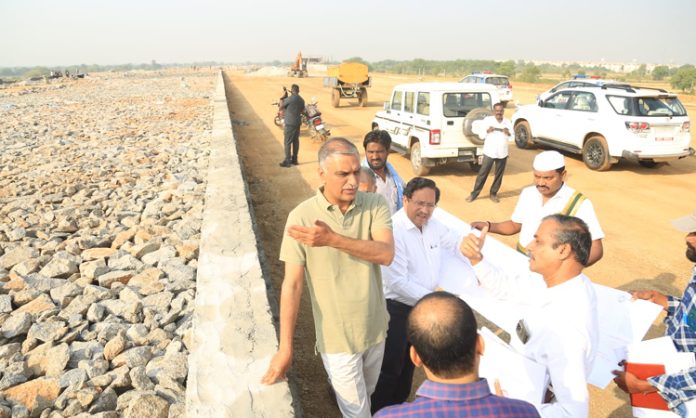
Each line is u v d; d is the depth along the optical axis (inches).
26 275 205.2
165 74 3029.0
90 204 307.1
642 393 99.3
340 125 714.2
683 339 101.4
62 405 129.8
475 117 373.4
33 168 406.9
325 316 100.7
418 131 402.9
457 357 64.7
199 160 421.4
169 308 181.5
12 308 184.1
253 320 141.8
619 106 412.8
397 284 122.1
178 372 140.3
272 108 920.3
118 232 262.4
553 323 90.0
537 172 139.7
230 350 126.8
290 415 103.6
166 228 256.8
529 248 96.8
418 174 414.0
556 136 479.2
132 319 173.8
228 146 406.6
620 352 104.7
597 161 430.0
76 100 1046.4
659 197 351.6
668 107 408.2
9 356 154.0
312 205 99.7
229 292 158.9
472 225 153.2
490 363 99.2
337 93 941.8
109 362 151.3
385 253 95.0
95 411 128.8
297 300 99.7
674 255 249.8
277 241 267.6
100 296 189.0
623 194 359.6
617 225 294.5
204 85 1528.1
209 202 255.9
